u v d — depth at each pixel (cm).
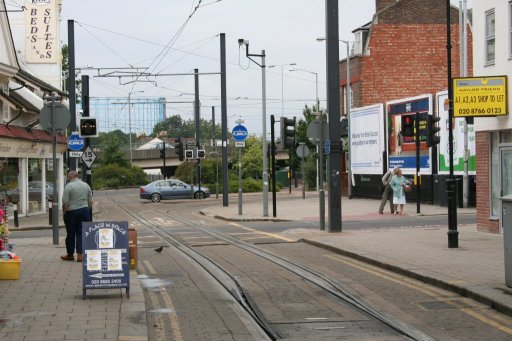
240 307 1134
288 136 3102
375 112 4600
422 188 3984
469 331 946
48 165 4291
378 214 3312
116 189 9494
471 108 2008
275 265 1641
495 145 2166
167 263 1700
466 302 1144
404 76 5250
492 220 2164
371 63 5222
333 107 2336
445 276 1323
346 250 1791
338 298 1205
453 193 1784
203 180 7694
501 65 2061
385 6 5456
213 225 3012
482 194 2220
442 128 3769
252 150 9094
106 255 1151
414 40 5259
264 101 3459
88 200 1684
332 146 2344
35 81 3809
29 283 1331
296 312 1091
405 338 908
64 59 7394
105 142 11669
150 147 13362
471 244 1859
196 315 1071
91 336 902
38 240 2377
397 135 4297
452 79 1952
